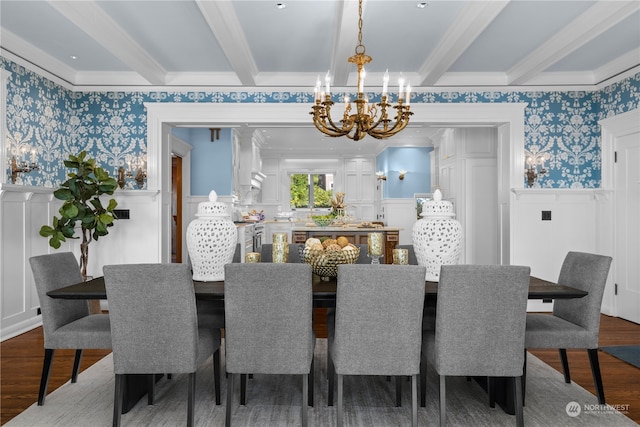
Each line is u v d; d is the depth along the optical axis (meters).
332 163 11.30
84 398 2.66
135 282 2.14
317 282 2.71
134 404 2.58
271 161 11.16
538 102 5.00
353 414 2.47
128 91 4.97
